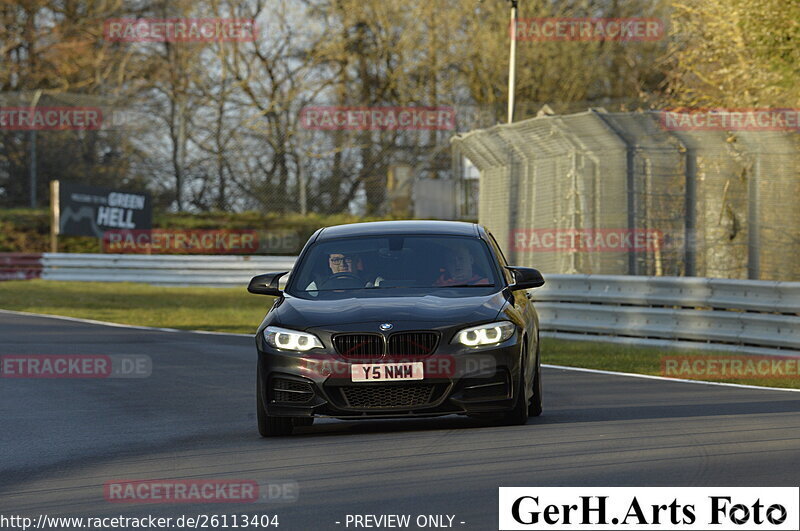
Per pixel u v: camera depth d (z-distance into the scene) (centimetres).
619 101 10181
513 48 9394
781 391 4112
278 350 3062
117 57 15538
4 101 12581
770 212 6525
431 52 15688
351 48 15912
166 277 11550
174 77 14950
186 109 12731
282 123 13088
